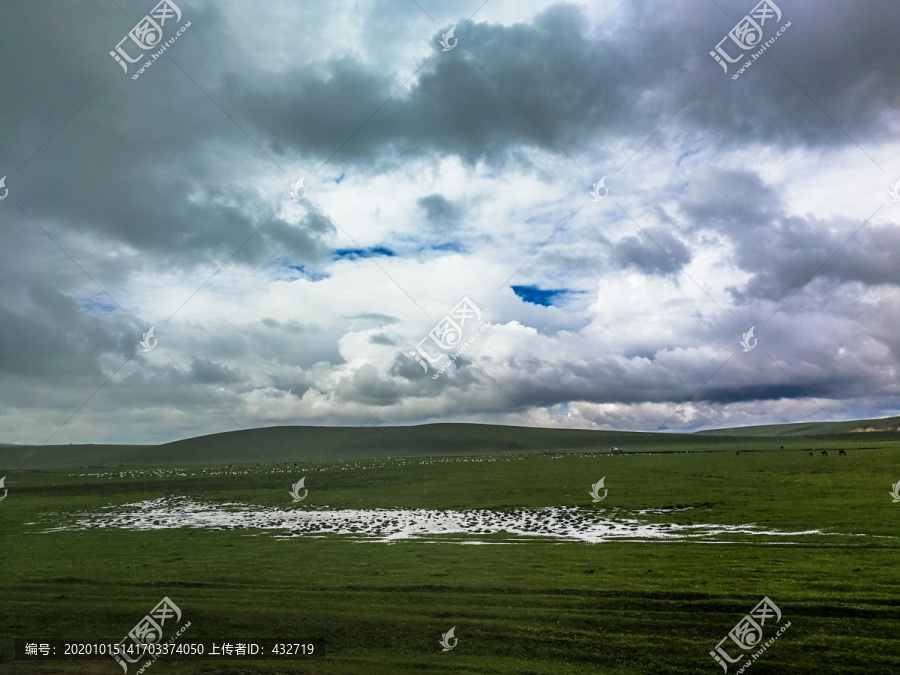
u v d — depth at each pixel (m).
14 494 74.88
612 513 44.72
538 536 35.84
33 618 20.91
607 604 20.61
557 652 16.66
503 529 39.34
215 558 31.20
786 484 56.66
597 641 17.39
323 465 122.44
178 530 43.34
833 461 80.94
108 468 156.62
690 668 15.55
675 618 19.06
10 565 30.12
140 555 32.59
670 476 69.19
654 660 16.05
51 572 28.20
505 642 17.50
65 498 69.62
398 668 15.91
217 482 86.00
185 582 25.59
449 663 16.16
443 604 21.20
